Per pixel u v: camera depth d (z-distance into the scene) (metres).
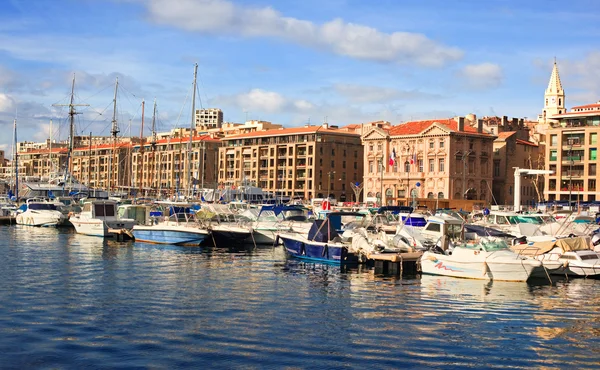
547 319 33.31
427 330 30.77
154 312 33.25
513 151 162.25
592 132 138.12
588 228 62.44
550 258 47.22
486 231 59.59
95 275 44.31
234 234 64.06
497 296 38.91
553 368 25.61
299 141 181.50
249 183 165.00
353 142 184.38
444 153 147.00
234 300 36.66
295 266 50.75
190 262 52.03
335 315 33.44
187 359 25.77
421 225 66.00
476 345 28.42
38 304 34.44
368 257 49.03
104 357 25.78
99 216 74.88
